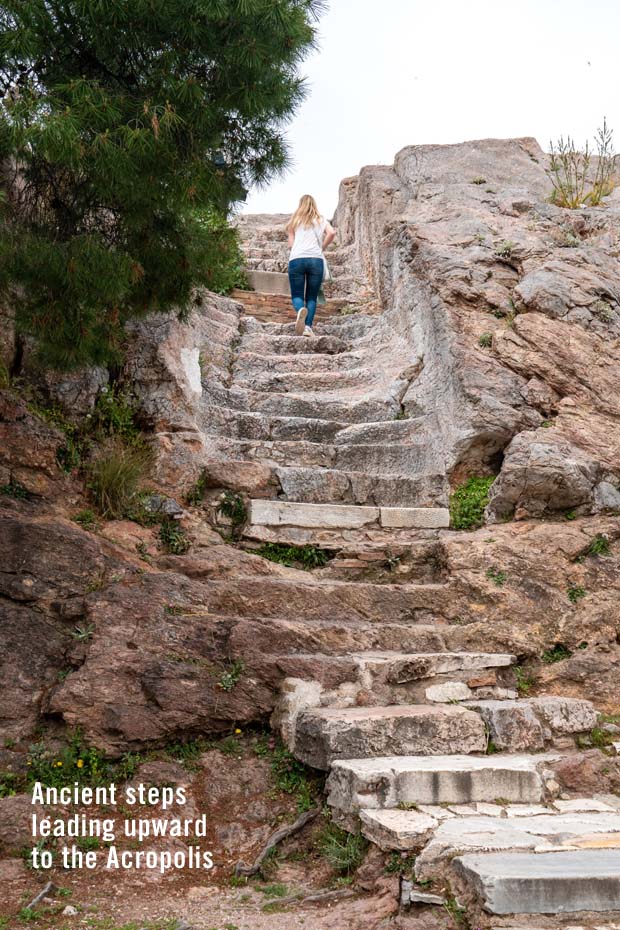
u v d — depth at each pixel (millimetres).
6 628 4785
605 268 8023
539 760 4336
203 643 4863
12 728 4520
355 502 6613
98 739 4473
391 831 3545
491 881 3074
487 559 5871
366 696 4785
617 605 5738
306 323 8828
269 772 4484
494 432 6691
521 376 6996
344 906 3465
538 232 8625
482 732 4492
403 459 7051
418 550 6129
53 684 4688
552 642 5562
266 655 4852
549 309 7316
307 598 5484
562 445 6504
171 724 4559
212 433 7090
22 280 5203
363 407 7559
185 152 5379
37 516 5426
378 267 9531
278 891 3682
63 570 5043
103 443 6383
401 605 5676
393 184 10633
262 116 5699
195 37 5219
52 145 4586
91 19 5062
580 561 5965
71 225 5781
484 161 10789
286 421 7285
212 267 6176
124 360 6855
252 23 5238
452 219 8930
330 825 4012
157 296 6082
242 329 9086
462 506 6621
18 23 4953
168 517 6004
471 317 7387
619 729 4824
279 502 6238
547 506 6355
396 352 8266
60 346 5418
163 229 5930
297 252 8867
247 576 5641
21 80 5207
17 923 3324
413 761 4152
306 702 4680
